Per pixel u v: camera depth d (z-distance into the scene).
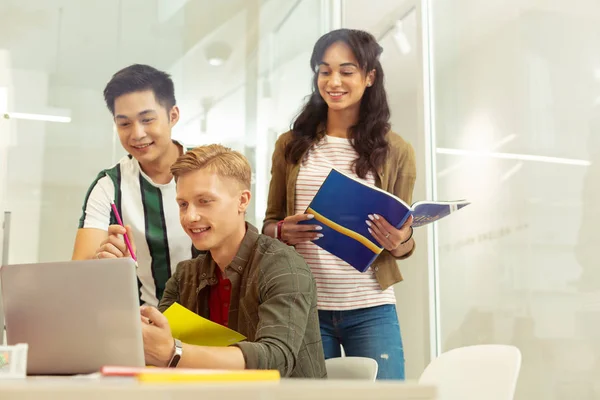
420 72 2.96
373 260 1.97
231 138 3.02
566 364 2.23
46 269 1.20
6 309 1.25
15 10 2.77
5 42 2.74
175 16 3.01
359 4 3.24
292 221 2.00
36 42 2.78
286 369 1.41
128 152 2.68
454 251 2.74
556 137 2.31
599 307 2.12
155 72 2.67
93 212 2.35
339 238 1.96
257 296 1.57
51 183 2.71
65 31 2.83
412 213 1.85
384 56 3.15
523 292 2.41
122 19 2.92
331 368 1.78
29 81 2.75
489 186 2.59
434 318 2.82
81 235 2.32
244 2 3.14
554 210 2.30
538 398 2.33
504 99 2.55
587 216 2.18
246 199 1.65
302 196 2.23
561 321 2.25
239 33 3.11
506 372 1.47
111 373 0.80
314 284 1.62
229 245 1.63
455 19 2.83
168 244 2.33
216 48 3.06
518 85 2.49
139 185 2.39
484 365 1.53
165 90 2.61
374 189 1.84
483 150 2.63
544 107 2.37
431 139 2.92
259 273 1.57
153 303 2.31
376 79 2.29
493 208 2.57
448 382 1.58
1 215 2.62
